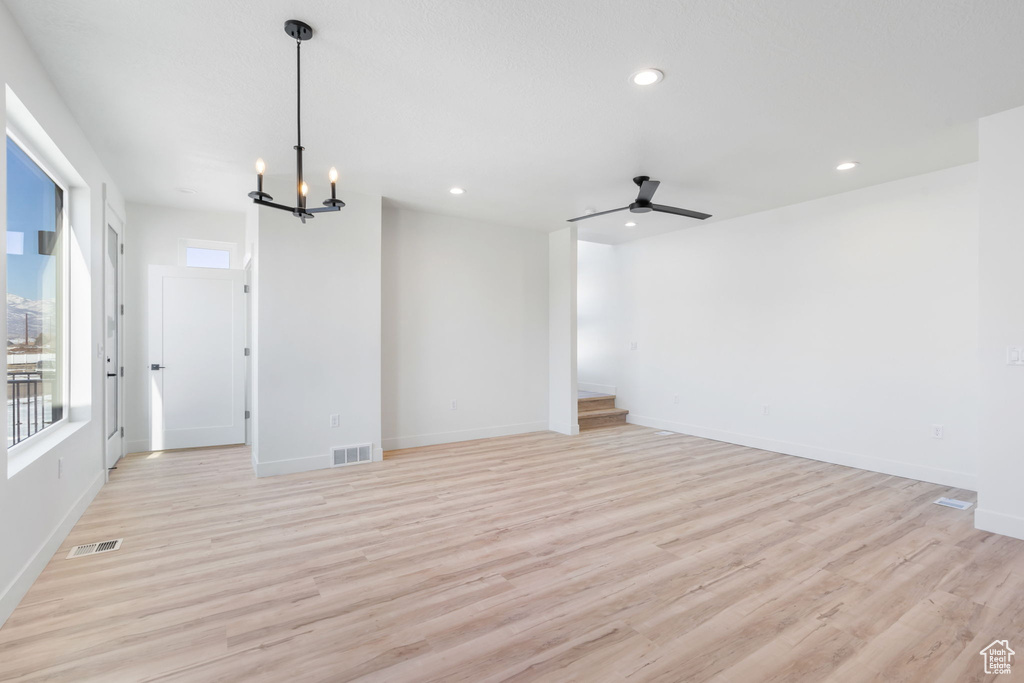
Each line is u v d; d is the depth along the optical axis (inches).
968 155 148.0
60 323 135.2
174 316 208.2
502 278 245.3
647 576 99.7
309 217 103.3
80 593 92.2
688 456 201.5
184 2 81.1
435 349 225.6
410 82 107.7
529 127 130.5
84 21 86.1
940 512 135.8
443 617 84.9
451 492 154.2
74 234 138.6
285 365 176.6
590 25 88.0
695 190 183.5
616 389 288.7
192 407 211.3
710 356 236.4
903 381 170.6
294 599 90.7
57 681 68.2
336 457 184.9
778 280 208.1
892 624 82.8
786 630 81.0
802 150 144.9
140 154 148.3
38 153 113.7
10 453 100.3
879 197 176.7
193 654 74.5
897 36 90.4
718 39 92.0
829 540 117.3
